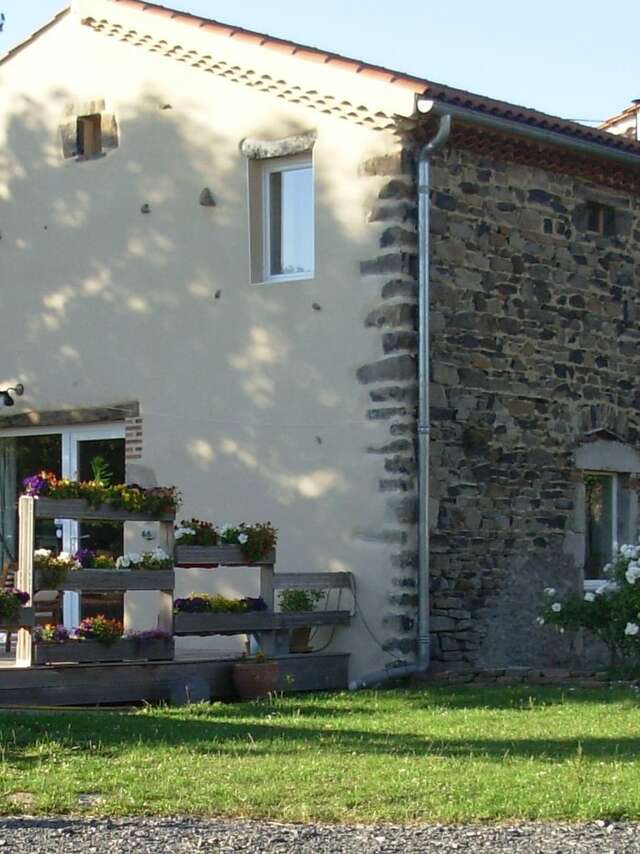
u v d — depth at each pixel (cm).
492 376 1520
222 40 1566
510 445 1533
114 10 1658
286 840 719
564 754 959
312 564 1489
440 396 1466
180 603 1309
